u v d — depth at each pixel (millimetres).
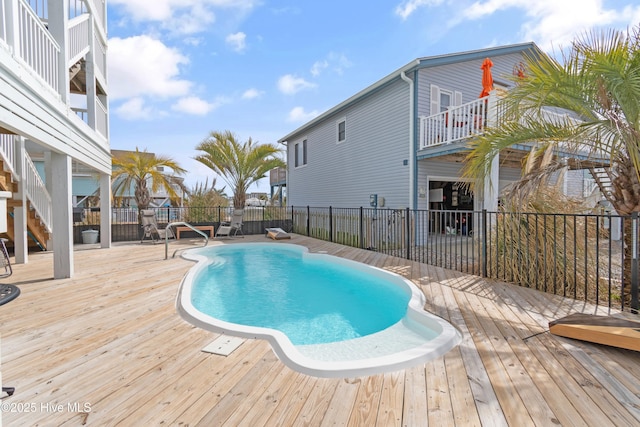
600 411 1832
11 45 3477
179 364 2418
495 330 3016
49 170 8258
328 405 1915
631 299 3492
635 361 2396
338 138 13008
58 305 3814
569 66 3666
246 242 10211
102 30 8125
